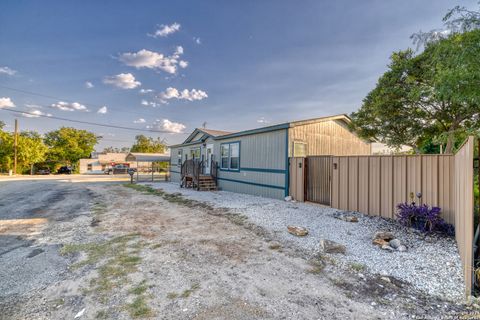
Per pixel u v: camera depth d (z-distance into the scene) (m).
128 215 6.45
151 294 2.50
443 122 7.38
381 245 3.83
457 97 3.33
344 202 6.70
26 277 2.92
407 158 5.37
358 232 4.64
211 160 13.37
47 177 24.48
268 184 9.26
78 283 2.75
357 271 3.03
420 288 2.59
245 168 10.54
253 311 2.18
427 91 6.02
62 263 3.34
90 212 6.90
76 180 20.30
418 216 4.67
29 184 16.06
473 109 5.93
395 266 3.13
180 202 8.48
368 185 6.13
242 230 4.94
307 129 9.27
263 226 5.16
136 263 3.31
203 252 3.72
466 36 3.21
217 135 12.50
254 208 7.04
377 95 8.18
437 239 4.10
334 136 10.59
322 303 2.32
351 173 6.53
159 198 9.56
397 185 5.54
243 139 10.70
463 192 2.93
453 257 3.33
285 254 3.62
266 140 9.41
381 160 5.87
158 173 32.50
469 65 3.09
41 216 6.42
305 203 7.74
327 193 7.20
